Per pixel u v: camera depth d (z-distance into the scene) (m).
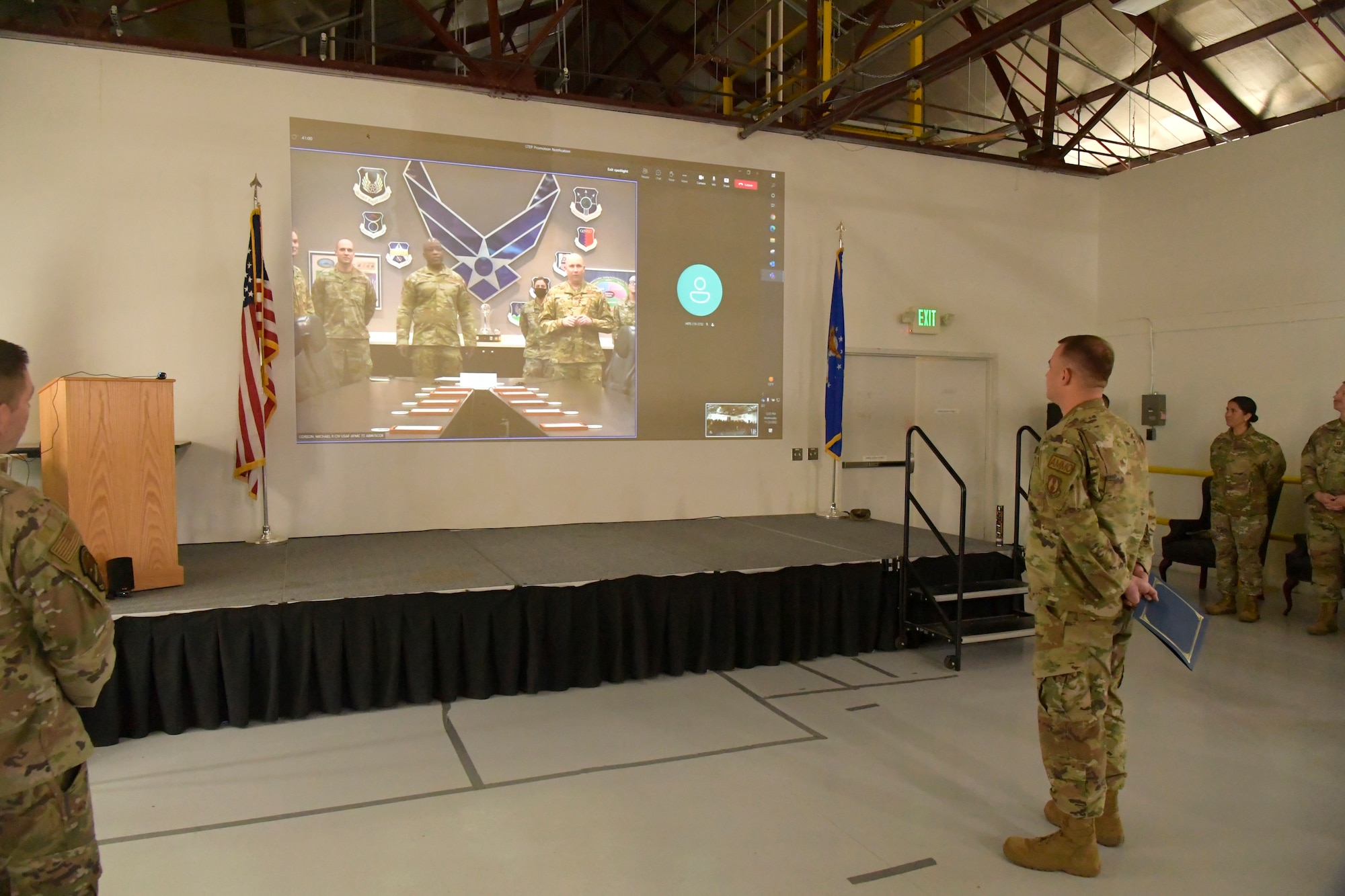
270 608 3.43
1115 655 2.36
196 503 4.99
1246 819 2.67
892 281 6.77
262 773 2.96
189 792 2.80
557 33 8.17
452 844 2.46
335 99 5.22
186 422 4.96
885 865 2.36
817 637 4.43
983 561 4.89
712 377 6.20
